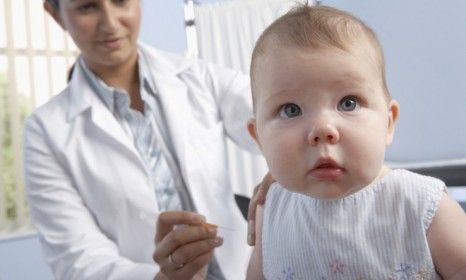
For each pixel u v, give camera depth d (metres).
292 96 0.53
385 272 0.57
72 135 1.15
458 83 2.58
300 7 0.64
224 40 2.68
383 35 2.74
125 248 1.12
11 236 2.67
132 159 1.13
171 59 1.36
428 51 2.64
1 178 2.68
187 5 2.79
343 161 0.50
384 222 0.58
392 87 2.72
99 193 1.11
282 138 0.53
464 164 1.14
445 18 2.59
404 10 2.68
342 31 0.55
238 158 2.47
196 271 0.78
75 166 1.12
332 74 0.52
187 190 1.17
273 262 0.68
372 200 0.60
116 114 1.19
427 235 0.57
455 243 0.55
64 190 1.11
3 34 2.71
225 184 1.22
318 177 0.51
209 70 1.37
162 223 0.83
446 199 0.58
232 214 1.20
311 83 0.52
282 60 0.54
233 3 2.65
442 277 0.57
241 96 1.28
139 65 1.20
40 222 1.10
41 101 2.81
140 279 0.89
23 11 2.77
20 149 2.73
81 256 1.00
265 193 0.74
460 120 2.57
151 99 1.22
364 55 0.54
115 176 1.11
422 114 2.65
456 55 2.58
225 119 1.31
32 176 1.13
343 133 0.50
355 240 0.59
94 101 1.18
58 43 2.87
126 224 1.11
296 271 0.64
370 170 0.51
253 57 0.60
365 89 0.53
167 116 1.19
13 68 2.72
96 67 1.17
